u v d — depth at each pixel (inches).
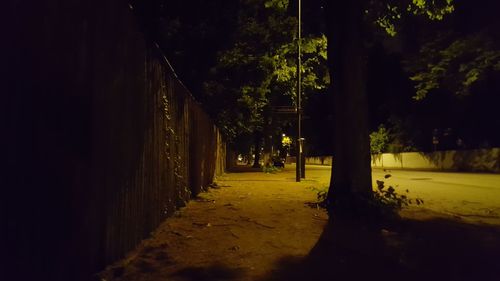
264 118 1330.0
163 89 307.4
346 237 294.2
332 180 398.9
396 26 573.6
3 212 113.3
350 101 385.4
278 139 2378.2
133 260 219.5
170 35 664.4
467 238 296.8
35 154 127.0
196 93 839.1
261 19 902.4
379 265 236.8
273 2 598.9
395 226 331.0
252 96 985.5
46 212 133.3
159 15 627.2
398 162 2039.9
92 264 171.8
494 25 1119.6
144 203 256.8
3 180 113.3
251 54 908.0
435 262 243.3
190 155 460.4
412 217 373.4
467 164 1528.1
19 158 119.5
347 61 387.9
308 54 977.5
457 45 1184.2
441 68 1250.0
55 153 138.2
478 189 669.3
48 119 133.3
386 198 418.0
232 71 953.5
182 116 398.3
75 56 150.6
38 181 128.8
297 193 565.9
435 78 1294.3
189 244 265.3
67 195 146.8
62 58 141.3
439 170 1466.5
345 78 387.9
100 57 173.8
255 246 267.7
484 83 1310.3
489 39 1122.7
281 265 232.4
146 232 264.2
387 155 2149.4
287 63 995.3
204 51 784.9
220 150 1024.9
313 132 2854.3
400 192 618.5
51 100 134.7
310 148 3206.2
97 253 177.8
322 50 714.8
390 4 512.1
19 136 119.5
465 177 986.7
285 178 928.3
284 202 459.5
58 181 140.5
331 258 247.3
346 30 389.7
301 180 845.2
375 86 2133.4
